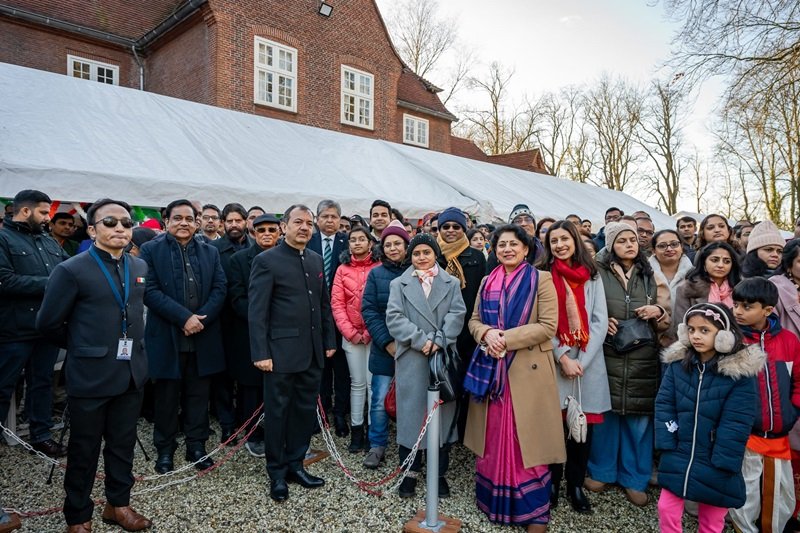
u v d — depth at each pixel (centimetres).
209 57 1413
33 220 405
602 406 323
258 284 338
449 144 2322
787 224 2434
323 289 376
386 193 791
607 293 342
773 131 1565
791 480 279
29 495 335
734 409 245
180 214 375
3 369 383
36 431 401
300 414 356
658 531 303
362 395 417
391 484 355
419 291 339
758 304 275
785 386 276
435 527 293
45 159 520
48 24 1466
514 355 304
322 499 335
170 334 366
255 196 639
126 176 546
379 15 1838
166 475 359
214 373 384
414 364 338
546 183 1299
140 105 743
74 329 274
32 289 385
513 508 297
